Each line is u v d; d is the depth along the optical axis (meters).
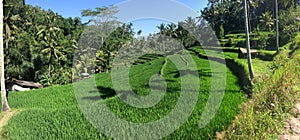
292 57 21.81
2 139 11.32
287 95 10.88
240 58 30.08
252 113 9.14
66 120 12.15
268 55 29.28
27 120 13.23
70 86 25.17
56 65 40.16
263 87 12.81
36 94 22.50
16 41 34.97
